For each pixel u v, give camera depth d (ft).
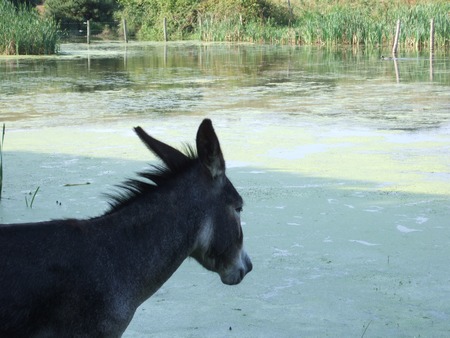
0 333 10.25
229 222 11.93
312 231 23.04
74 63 88.28
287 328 16.80
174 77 71.87
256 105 50.75
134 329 16.72
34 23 100.63
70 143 36.17
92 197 26.37
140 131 11.93
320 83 65.31
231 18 141.18
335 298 18.42
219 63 88.58
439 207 25.40
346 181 28.84
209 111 47.85
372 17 123.95
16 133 38.99
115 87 62.85
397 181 28.81
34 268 10.53
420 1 131.03
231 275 12.03
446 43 107.76
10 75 72.79
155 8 158.71
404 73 73.31
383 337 16.34
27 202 25.76
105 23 165.68
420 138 37.83
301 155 33.55
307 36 124.06
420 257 20.95
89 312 10.89
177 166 11.84
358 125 41.93
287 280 19.48
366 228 23.31
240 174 29.89
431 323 17.07
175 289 19.06
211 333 16.55
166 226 11.59
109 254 11.21
